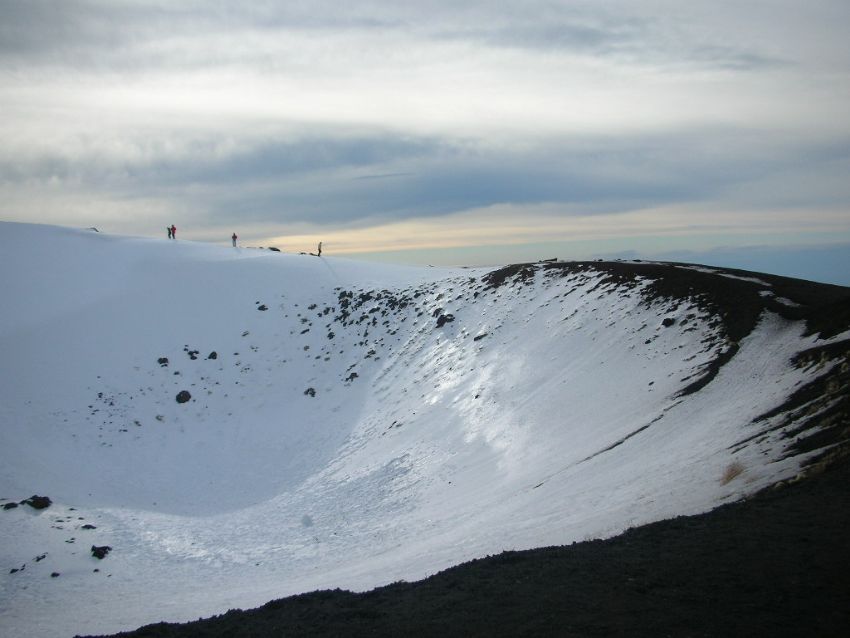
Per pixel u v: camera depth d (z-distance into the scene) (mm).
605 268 45500
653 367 30969
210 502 36344
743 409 21828
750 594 10031
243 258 69625
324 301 59000
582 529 16922
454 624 10445
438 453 34938
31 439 41469
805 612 9289
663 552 12305
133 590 24453
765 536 12102
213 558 27734
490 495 26625
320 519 31094
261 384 50000
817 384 20547
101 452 41750
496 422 35156
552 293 46344
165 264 68625
